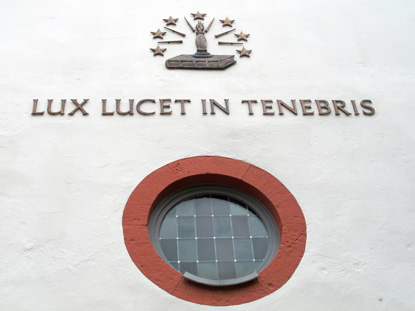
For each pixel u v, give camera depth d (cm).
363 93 820
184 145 733
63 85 790
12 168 691
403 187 716
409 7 941
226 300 603
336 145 750
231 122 763
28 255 620
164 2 924
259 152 734
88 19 884
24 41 841
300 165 725
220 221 696
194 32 886
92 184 683
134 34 870
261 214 701
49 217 651
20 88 780
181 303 596
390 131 775
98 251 627
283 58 854
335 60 859
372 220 680
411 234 673
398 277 636
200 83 808
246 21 908
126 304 591
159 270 619
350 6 938
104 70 814
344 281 627
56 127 738
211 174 707
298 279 624
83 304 587
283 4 934
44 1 902
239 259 664
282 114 779
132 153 718
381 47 883
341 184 711
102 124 746
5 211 653
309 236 660
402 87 833
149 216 675
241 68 835
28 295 590
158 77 811
